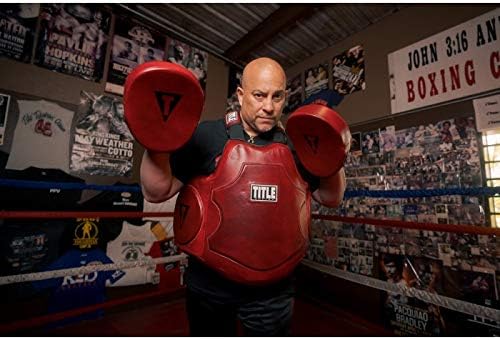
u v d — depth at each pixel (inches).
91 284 70.3
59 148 68.7
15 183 53.5
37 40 67.5
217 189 22.7
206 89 101.3
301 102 103.0
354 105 84.4
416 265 64.6
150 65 17.6
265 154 23.9
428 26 69.0
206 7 80.0
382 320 68.9
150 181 22.7
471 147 58.6
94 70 75.7
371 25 83.0
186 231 24.0
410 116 69.9
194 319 28.5
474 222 56.4
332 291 81.6
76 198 70.1
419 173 66.5
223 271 22.3
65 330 62.6
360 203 77.7
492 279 53.1
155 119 18.6
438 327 59.2
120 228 76.8
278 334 26.5
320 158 23.0
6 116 62.4
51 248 65.9
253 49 95.4
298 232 24.4
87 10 75.5
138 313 73.1
